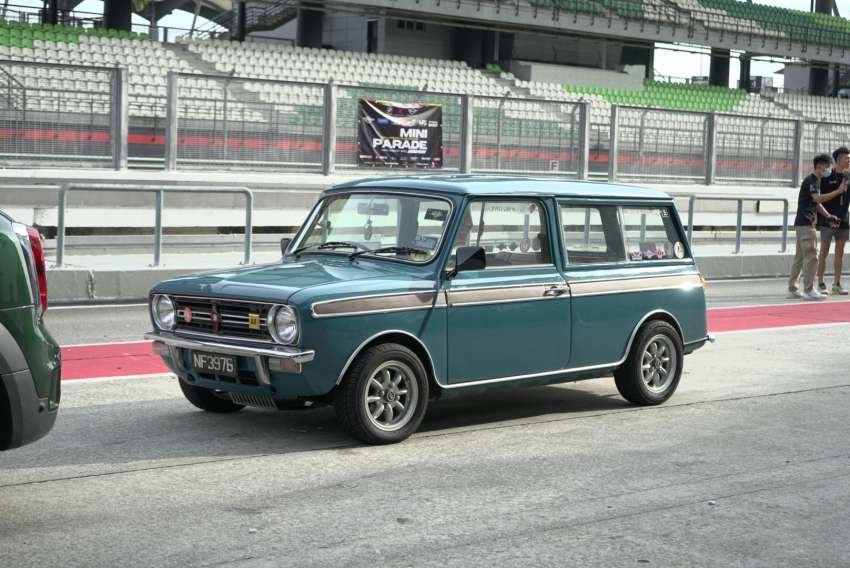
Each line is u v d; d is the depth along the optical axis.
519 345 7.57
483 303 7.34
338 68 39.91
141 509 5.56
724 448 7.17
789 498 5.99
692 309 8.82
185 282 7.30
